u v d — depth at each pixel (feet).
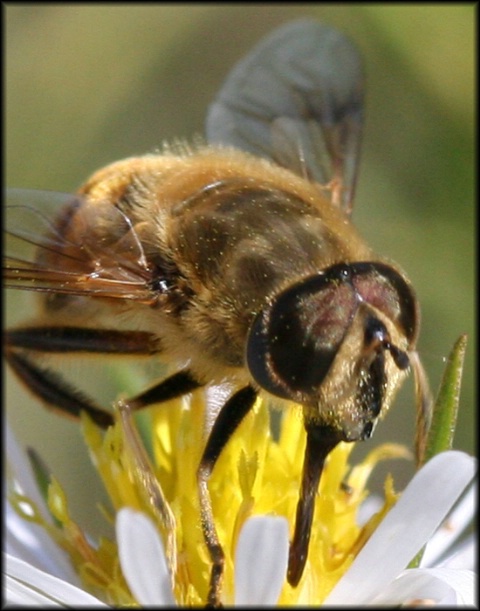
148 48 0.41
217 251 0.29
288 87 0.33
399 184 0.40
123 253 0.30
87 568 0.29
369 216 0.40
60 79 0.40
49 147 0.40
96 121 0.41
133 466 0.29
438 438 0.28
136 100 0.44
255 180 0.29
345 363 0.27
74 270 0.30
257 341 0.28
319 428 0.28
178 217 0.29
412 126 0.40
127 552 0.27
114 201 0.30
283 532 0.27
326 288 0.28
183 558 0.29
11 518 0.30
